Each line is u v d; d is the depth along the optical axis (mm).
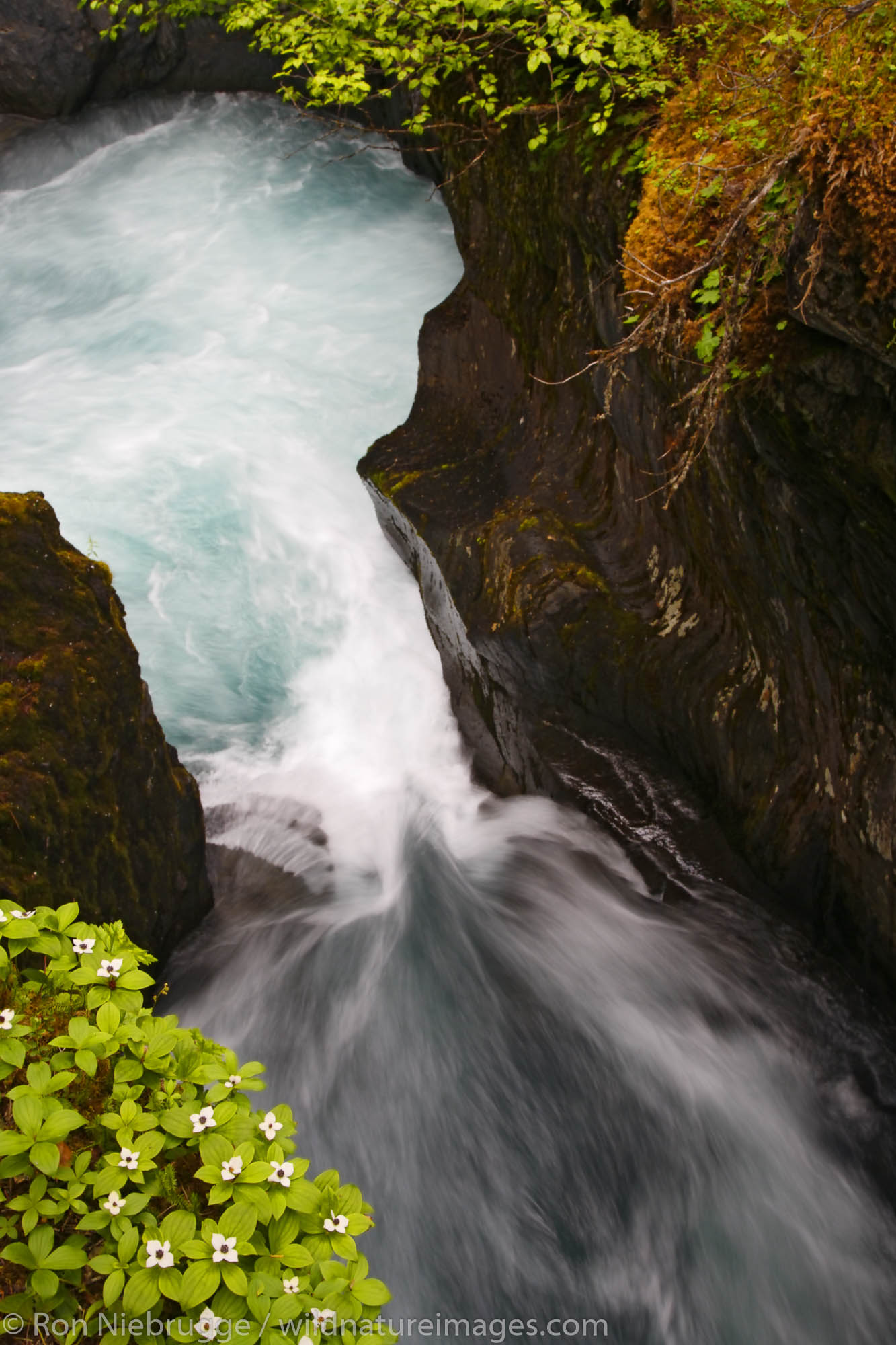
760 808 5203
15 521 4574
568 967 5523
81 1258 2680
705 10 4961
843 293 3383
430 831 6371
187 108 13055
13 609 4516
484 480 6805
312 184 11773
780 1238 4520
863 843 4586
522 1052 5199
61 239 11156
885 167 3217
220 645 7172
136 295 10188
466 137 6742
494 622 6098
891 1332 4246
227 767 6680
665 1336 4262
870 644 4258
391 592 7523
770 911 5309
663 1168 4754
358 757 6918
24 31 11898
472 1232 4551
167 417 8508
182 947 5441
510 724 6402
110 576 4914
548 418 6582
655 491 5191
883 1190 4570
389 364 8961
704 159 4398
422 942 5672
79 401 8773
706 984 5293
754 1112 4883
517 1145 4844
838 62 3514
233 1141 2912
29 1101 2852
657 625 5723
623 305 5078
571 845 6016
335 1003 5367
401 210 11375
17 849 4176
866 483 3729
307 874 6125
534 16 5699
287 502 7840
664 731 5711
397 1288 4367
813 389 3717
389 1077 5109
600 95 5309
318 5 6223
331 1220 2811
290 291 10047
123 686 4828
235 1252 2656
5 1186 2855
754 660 5168
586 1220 4590
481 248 6996
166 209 11492
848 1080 4859
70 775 4461
